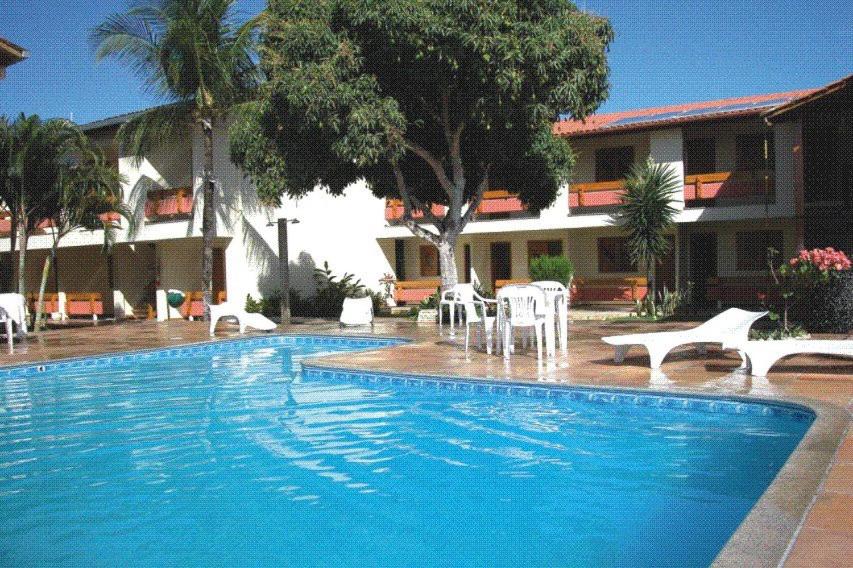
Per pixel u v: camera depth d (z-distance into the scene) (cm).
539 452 589
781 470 415
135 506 474
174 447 638
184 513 459
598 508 447
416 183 1930
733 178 2162
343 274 2725
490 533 410
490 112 1477
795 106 1712
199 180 2367
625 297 2306
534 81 1420
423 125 1745
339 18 1493
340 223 2722
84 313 2606
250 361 1318
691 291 2130
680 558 366
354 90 1433
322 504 469
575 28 1439
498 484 504
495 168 1903
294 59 1452
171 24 2008
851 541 303
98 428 729
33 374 1179
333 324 2050
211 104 2098
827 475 403
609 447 598
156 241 2550
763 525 323
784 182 2078
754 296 2100
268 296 2520
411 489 497
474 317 1653
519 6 1445
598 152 2528
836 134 1761
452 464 560
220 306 1786
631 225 2012
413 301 2625
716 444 594
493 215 2644
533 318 1052
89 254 3008
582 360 1021
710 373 855
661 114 2489
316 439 656
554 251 2616
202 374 1139
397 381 953
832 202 1761
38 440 678
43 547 406
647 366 936
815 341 820
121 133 2228
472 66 1408
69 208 2094
